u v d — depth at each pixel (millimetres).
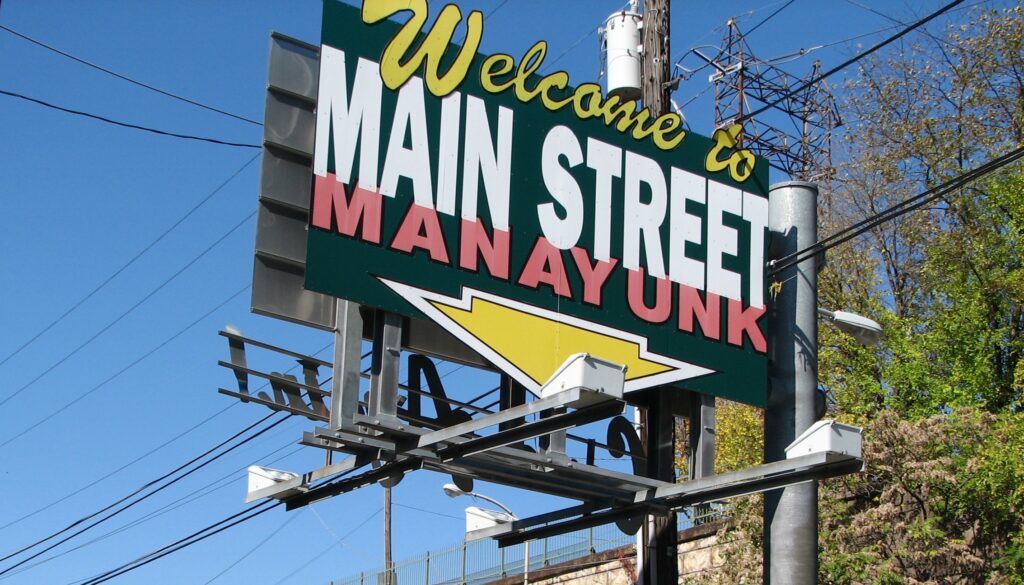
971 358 27156
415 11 13969
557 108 14633
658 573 14727
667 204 15055
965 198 29734
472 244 13672
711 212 15344
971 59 32312
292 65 13688
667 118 15375
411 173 13523
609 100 15008
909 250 32312
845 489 21406
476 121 14070
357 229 13055
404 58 13797
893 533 20156
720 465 30531
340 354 12930
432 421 13414
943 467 20312
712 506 25438
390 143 13484
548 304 13953
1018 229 27750
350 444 13000
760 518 21000
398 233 13273
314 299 13188
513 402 13734
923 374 27031
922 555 19516
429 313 13211
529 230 14062
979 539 21125
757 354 15094
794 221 15734
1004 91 31844
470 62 14180
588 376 11633
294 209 13312
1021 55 31688
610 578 27219
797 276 15469
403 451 12867
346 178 13141
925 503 21109
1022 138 30562
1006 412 25938
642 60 17234
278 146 13359
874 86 34094
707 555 24125
